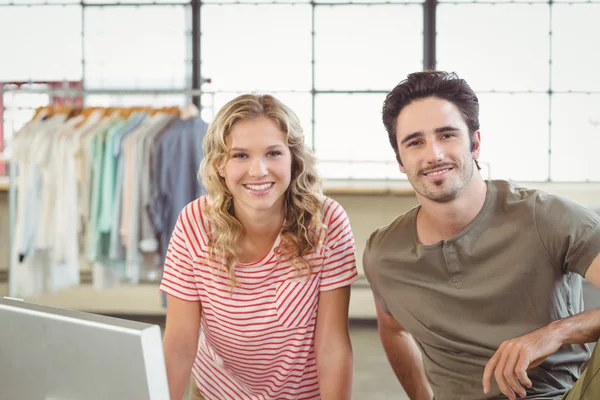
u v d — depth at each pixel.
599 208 1.83
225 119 1.29
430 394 1.63
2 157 4.46
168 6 4.52
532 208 1.28
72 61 4.62
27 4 4.59
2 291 4.08
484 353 1.32
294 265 1.40
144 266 3.29
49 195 3.31
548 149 4.42
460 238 1.31
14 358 0.68
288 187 1.40
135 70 4.60
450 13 4.37
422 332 1.39
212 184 1.37
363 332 3.92
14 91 3.46
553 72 4.37
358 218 4.02
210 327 1.51
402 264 1.38
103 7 4.56
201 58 4.52
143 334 0.58
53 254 3.36
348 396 1.49
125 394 0.60
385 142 4.51
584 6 4.30
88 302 4.21
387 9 4.40
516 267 1.28
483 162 4.30
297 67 4.48
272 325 1.44
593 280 1.22
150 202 3.25
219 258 1.41
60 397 0.65
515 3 4.33
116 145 3.26
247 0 4.45
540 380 1.30
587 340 1.17
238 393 1.63
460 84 1.28
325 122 4.52
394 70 4.45
